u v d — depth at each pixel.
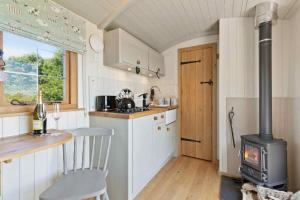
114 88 2.51
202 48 3.14
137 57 2.50
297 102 1.95
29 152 0.94
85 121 1.99
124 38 2.22
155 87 3.60
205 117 3.14
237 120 2.44
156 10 2.19
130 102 2.26
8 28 1.22
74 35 1.79
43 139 1.19
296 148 1.99
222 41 2.49
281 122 2.23
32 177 1.43
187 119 3.33
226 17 2.44
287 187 1.94
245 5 2.09
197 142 3.22
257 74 2.34
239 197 1.95
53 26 1.56
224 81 2.50
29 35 1.36
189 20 2.52
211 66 3.07
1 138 1.22
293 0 1.81
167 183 2.28
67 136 1.28
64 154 1.47
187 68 3.32
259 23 2.02
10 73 1.39
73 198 1.09
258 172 1.88
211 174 2.55
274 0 1.90
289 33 2.17
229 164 2.49
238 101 2.43
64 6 1.68
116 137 1.84
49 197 1.08
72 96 1.89
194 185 2.23
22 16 1.31
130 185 1.79
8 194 1.27
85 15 1.89
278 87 2.24
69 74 1.88
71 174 1.42
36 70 1.59
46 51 1.68
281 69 2.23
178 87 3.40
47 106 1.62
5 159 0.84
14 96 1.42
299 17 1.90
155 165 2.41
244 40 2.39
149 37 2.86
